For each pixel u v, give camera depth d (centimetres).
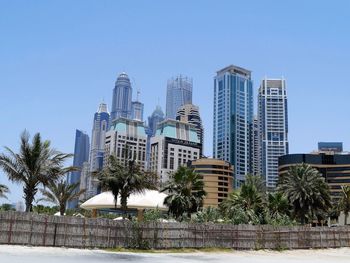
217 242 4200
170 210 5803
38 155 3906
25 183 3891
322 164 19088
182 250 3894
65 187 5466
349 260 4031
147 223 3797
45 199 5428
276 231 4728
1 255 2620
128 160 4534
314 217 8106
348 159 18838
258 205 7069
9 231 3194
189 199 5862
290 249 4816
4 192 4909
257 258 3753
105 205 5481
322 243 5181
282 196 8006
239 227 4406
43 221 3325
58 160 4038
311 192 7869
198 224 4109
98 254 3148
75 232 3441
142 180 4500
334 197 16012
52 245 3325
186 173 6125
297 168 8250
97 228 3547
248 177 8712
